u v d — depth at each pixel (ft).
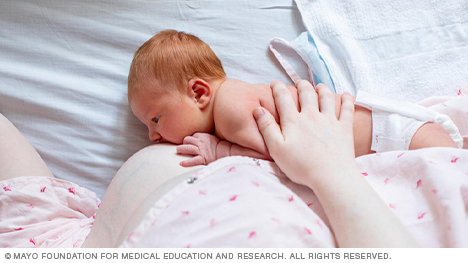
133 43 3.57
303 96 2.49
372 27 3.67
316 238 1.83
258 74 3.64
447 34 3.58
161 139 3.07
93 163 3.34
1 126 2.96
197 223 1.91
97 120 3.38
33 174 2.87
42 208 2.77
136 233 1.90
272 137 2.25
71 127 3.38
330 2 3.78
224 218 1.89
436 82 3.42
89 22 3.56
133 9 3.65
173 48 2.93
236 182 2.06
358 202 1.78
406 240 1.66
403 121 2.59
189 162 2.55
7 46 3.47
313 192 2.19
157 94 2.84
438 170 2.04
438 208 1.93
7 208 2.70
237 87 2.83
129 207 2.40
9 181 2.72
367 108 2.72
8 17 3.53
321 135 2.14
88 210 3.06
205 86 2.89
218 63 3.15
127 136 3.39
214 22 3.71
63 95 3.41
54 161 3.34
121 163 3.36
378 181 2.24
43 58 3.48
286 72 3.67
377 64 3.52
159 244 1.87
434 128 2.53
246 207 1.91
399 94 3.43
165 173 2.46
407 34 3.61
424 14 3.68
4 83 3.39
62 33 3.54
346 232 1.74
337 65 3.58
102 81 3.48
